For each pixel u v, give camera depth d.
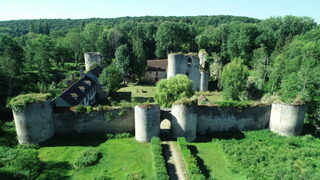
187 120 27.12
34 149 24.81
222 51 78.50
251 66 67.12
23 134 25.02
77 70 63.97
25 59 57.19
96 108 27.81
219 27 86.38
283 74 42.50
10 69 40.25
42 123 25.58
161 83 34.09
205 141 27.91
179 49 78.44
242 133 29.36
